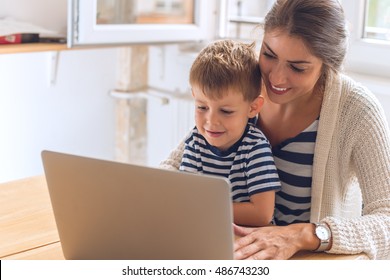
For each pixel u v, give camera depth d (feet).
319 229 4.82
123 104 10.90
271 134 5.62
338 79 5.40
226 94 4.84
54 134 10.42
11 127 9.87
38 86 10.04
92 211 4.14
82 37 8.49
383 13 8.30
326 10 4.83
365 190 5.25
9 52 8.26
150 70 10.96
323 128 5.38
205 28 9.78
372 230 4.89
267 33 4.97
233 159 5.18
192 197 3.76
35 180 6.31
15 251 4.89
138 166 3.84
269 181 5.04
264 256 4.61
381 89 7.77
